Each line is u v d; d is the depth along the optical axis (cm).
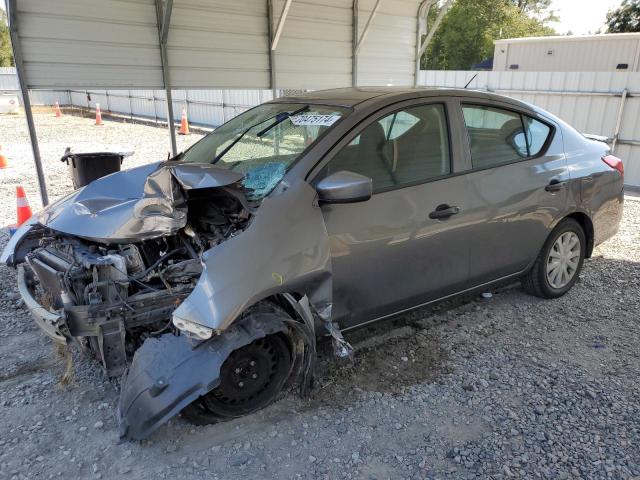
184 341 267
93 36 577
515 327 402
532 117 407
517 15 3550
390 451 270
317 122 326
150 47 622
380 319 336
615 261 551
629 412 298
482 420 294
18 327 401
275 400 307
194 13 644
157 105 2095
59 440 276
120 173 322
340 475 254
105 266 272
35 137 557
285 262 272
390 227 314
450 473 254
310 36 769
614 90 1002
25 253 352
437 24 906
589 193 432
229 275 257
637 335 389
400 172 326
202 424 283
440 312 427
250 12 694
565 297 457
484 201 359
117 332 273
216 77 687
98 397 313
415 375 337
